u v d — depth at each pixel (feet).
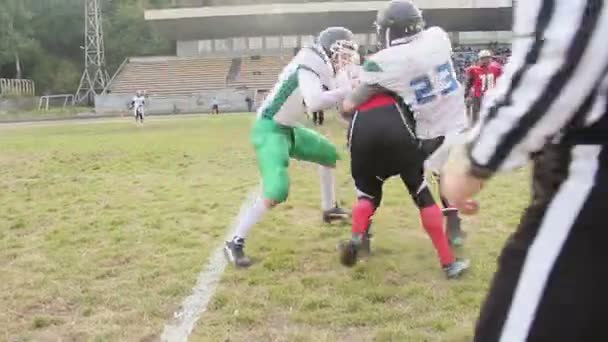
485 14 170.81
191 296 15.17
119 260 18.19
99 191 29.53
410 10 14.64
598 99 5.01
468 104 49.34
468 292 14.78
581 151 5.17
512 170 5.35
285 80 17.29
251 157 40.68
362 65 15.48
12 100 169.37
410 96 14.79
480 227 20.76
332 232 20.45
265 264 17.19
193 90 165.99
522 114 5.03
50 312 14.46
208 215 23.75
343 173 32.86
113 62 207.62
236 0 185.98
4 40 194.08
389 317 13.56
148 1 209.87
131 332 13.19
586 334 5.13
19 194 29.45
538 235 5.35
